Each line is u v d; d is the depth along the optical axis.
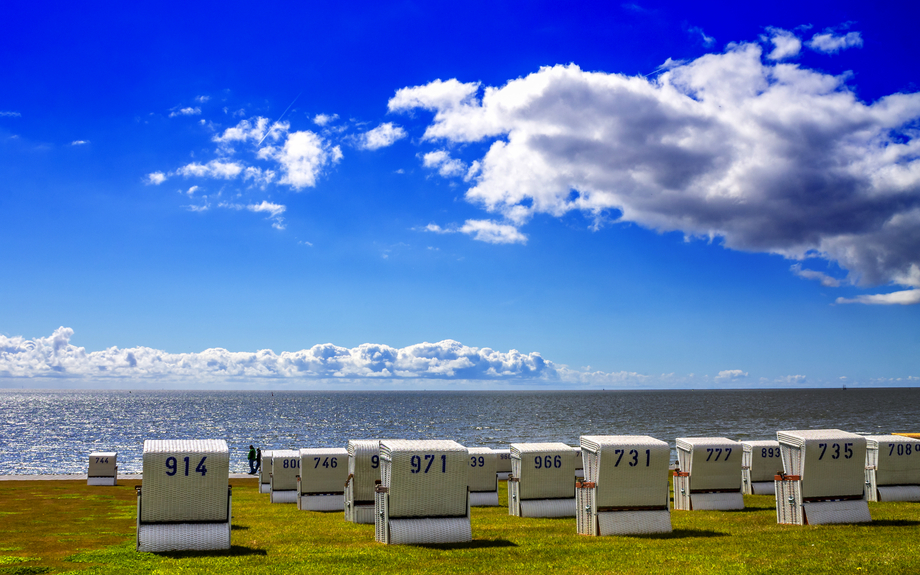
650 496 16.53
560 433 111.19
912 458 22.83
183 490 14.73
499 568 12.23
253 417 170.12
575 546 14.47
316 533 17.50
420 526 15.32
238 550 14.62
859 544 13.92
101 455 36.25
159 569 12.28
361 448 20.42
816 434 17.81
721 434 101.31
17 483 37.78
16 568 12.42
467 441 94.56
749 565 11.88
